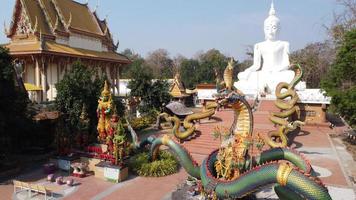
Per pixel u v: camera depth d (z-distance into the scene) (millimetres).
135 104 38875
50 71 48156
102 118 21406
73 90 25062
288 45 42000
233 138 13688
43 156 23766
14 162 21156
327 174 18906
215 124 29500
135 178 18859
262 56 42469
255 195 14703
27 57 46969
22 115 21891
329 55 61875
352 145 26609
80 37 55125
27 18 47344
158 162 19641
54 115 26609
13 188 17281
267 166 11297
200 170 14359
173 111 35094
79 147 22141
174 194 15250
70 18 52000
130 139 27750
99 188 17266
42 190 15508
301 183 10227
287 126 24234
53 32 49906
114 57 61719
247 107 13391
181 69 90000
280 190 11547
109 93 21359
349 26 32938
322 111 34812
